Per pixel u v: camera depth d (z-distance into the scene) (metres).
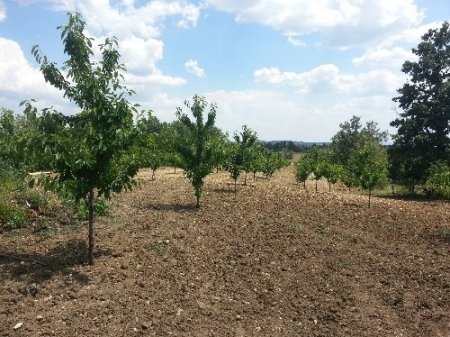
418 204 21.03
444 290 7.80
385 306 7.11
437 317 6.71
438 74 31.23
